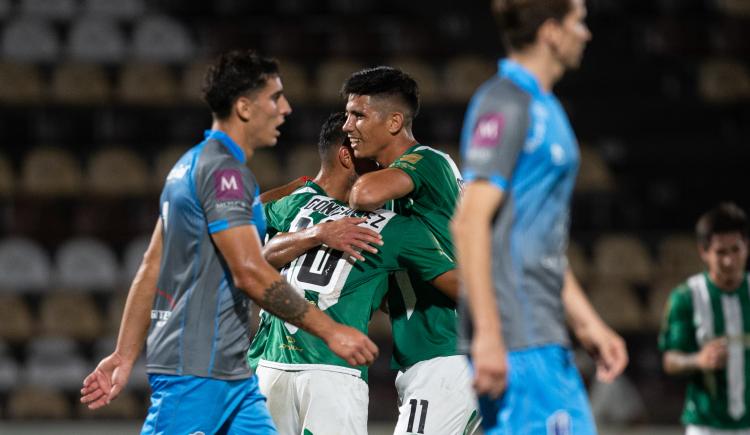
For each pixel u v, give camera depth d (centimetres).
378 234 1331
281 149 4472
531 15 924
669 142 4534
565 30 930
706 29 5016
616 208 4284
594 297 3897
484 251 873
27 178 4416
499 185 884
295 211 1430
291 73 4794
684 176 4428
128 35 4997
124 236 4247
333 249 1359
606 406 2242
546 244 933
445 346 1402
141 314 1205
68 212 4266
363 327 1348
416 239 1346
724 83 4841
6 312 3844
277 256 1345
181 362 1127
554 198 934
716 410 1767
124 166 4438
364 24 5156
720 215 1761
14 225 4231
